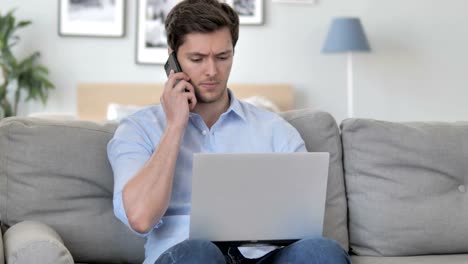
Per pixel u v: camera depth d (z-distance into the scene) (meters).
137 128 1.87
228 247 1.69
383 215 2.10
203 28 1.80
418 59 5.36
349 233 2.15
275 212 1.65
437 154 2.14
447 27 5.35
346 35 4.96
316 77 5.38
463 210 2.12
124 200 1.68
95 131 2.05
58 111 5.29
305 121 2.16
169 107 1.79
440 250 2.12
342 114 5.41
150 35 5.30
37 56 5.23
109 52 5.30
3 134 2.01
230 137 1.92
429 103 5.38
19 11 5.22
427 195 2.12
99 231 1.99
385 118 5.39
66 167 2.00
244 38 5.35
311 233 1.69
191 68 1.83
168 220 1.81
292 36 5.36
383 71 5.37
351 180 2.15
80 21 5.27
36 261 1.59
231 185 1.60
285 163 1.62
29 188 1.98
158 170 1.70
